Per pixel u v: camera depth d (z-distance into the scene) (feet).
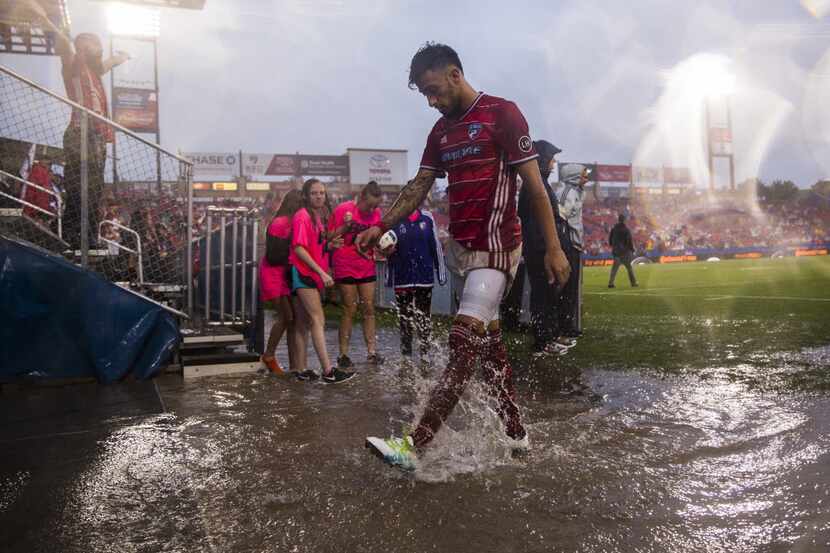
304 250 14.64
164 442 9.51
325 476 7.81
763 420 10.05
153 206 17.85
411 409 11.71
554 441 9.19
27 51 26.91
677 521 6.26
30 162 17.97
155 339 15.53
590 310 30.37
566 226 18.42
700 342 19.20
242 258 18.37
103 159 17.57
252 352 17.70
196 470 8.14
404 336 18.92
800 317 25.18
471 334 7.99
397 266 18.63
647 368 15.16
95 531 6.24
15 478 7.89
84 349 14.67
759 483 7.26
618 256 49.19
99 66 20.49
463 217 8.19
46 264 14.43
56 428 10.46
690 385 13.01
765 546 5.65
